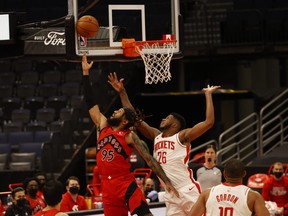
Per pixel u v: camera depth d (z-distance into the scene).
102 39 11.48
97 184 15.79
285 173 17.02
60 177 20.17
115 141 9.51
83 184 21.00
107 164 9.52
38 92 24.33
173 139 9.73
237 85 25.34
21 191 12.60
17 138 22.09
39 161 21.06
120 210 9.61
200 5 25.84
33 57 12.16
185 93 23.34
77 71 24.91
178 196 9.55
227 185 8.56
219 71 25.52
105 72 21.34
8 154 21.20
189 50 24.20
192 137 9.65
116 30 11.66
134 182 9.58
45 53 12.10
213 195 8.55
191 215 8.63
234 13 24.80
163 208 12.45
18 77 25.14
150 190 14.85
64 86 24.20
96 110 10.03
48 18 24.36
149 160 9.50
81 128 21.05
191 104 23.58
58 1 24.62
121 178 9.51
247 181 17.80
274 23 24.47
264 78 24.86
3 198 16.52
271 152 19.50
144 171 18.16
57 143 20.20
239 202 8.45
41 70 25.52
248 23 24.67
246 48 23.92
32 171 19.52
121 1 20.64
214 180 13.97
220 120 24.73
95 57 11.35
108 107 21.28
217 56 24.31
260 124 20.00
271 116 24.16
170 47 11.70
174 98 23.34
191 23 25.33
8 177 19.52
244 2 26.52
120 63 21.89
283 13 24.72
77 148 20.83
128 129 9.64
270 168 16.72
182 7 24.91
